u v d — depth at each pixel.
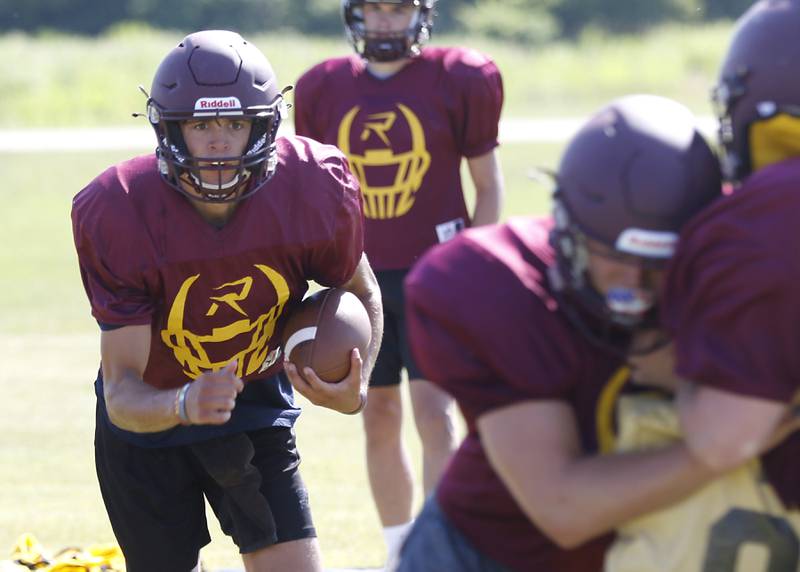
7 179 54.22
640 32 130.38
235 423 10.91
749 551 7.23
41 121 77.31
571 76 89.94
